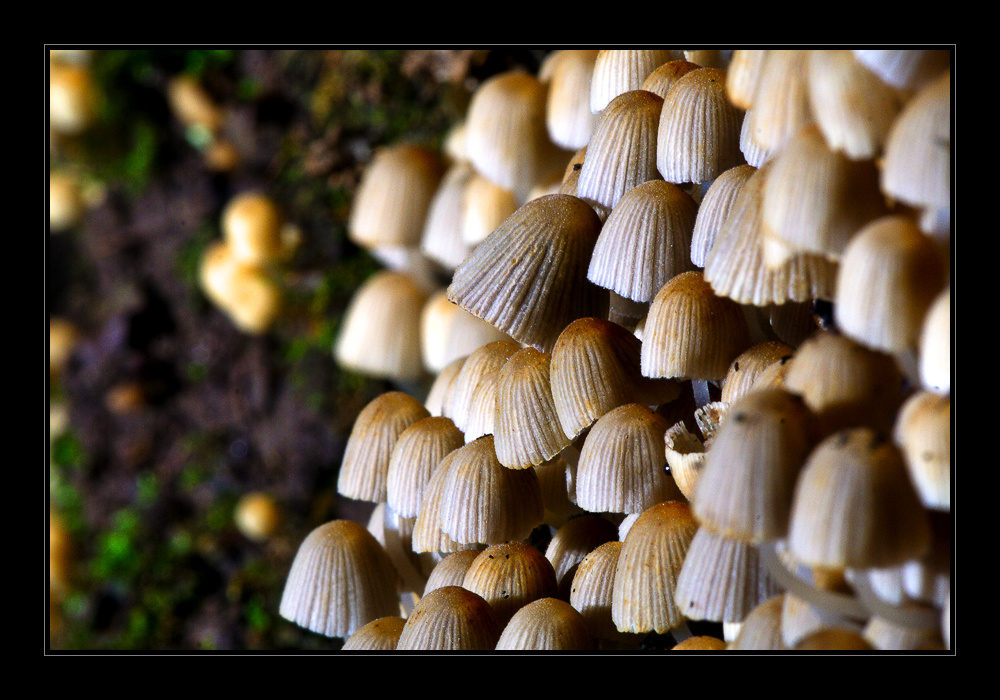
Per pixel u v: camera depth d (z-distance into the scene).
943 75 0.20
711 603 0.22
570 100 0.29
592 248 0.24
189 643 0.50
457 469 0.24
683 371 0.23
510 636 0.23
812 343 0.21
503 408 0.24
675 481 0.23
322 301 0.52
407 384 0.46
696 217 0.23
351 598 0.25
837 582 0.21
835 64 0.21
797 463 0.20
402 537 0.26
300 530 0.49
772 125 0.22
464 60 0.43
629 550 0.23
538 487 0.24
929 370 0.20
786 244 0.21
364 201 0.42
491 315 0.24
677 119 0.23
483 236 0.33
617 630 0.23
